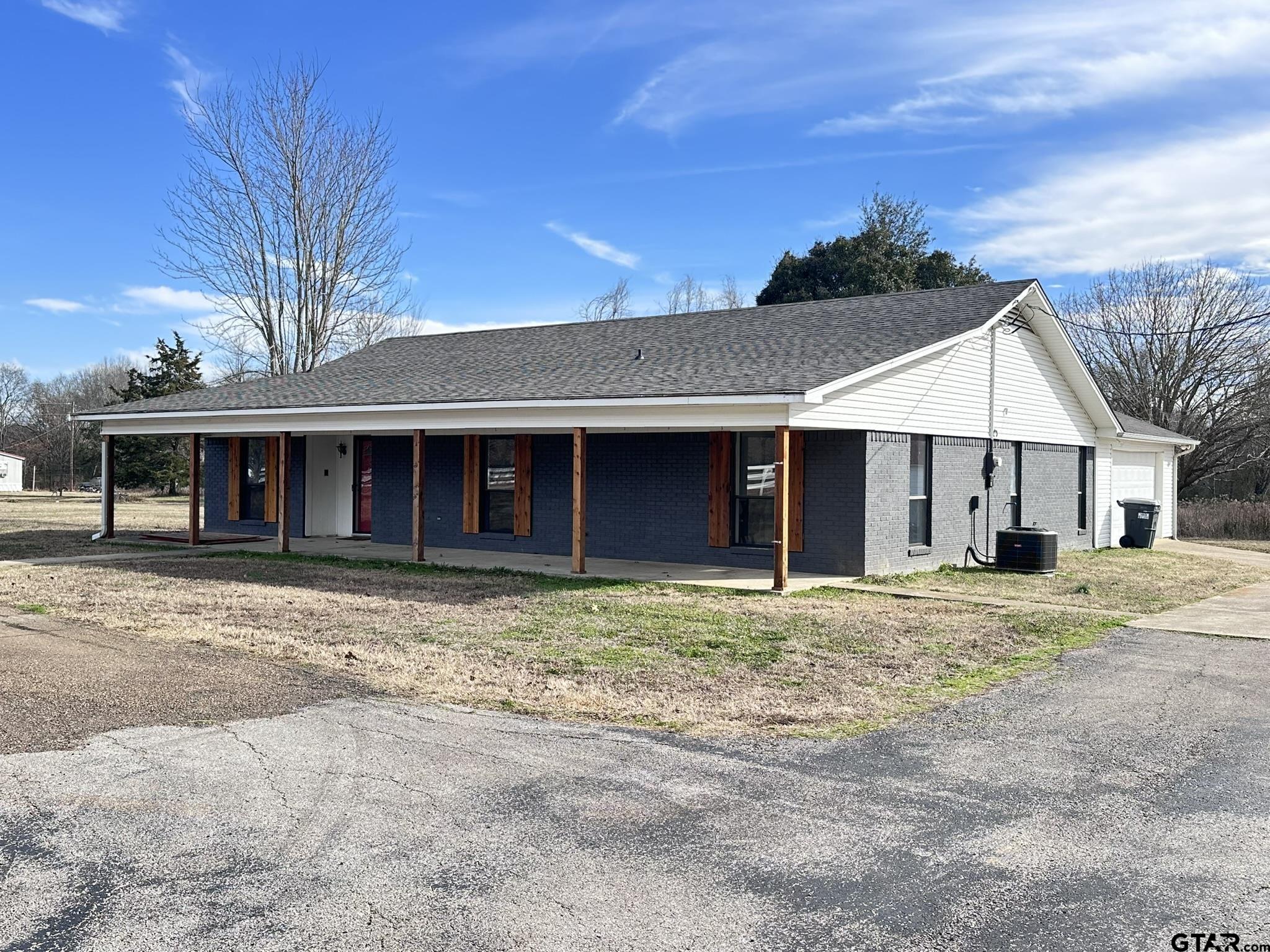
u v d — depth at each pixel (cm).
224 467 2128
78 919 369
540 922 369
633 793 509
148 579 1367
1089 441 2047
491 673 780
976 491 1648
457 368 1783
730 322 1788
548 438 1650
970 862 425
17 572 1448
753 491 1472
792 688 746
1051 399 1900
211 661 819
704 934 361
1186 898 391
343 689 727
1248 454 3619
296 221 3231
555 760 562
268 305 3266
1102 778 536
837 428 1291
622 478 1577
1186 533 2808
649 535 1550
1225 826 468
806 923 370
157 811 479
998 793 512
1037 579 1469
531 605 1127
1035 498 1836
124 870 412
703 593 1234
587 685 744
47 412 7419
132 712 659
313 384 1873
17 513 3209
